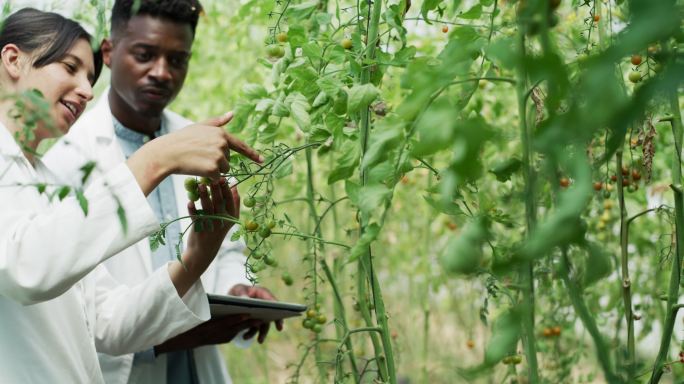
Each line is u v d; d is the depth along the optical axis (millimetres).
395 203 3615
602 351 953
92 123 2346
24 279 1362
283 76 1714
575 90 675
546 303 2594
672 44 1077
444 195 737
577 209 670
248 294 2287
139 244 2201
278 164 1544
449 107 790
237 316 2096
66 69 1623
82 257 1372
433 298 3891
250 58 3459
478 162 742
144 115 2373
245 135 1992
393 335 2812
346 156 1451
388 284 3906
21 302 1398
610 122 602
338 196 3809
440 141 775
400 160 1248
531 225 1002
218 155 1461
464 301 3555
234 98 2906
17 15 1620
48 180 1735
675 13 558
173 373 2268
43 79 1599
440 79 868
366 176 1412
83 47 1648
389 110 1695
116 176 1409
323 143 1661
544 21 759
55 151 2244
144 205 1405
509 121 2816
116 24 2311
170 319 1829
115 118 2420
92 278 1896
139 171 1419
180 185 2363
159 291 1812
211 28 3494
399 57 1489
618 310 2311
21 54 1598
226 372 2336
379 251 3840
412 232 3746
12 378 1480
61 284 1377
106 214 1382
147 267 2203
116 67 2314
